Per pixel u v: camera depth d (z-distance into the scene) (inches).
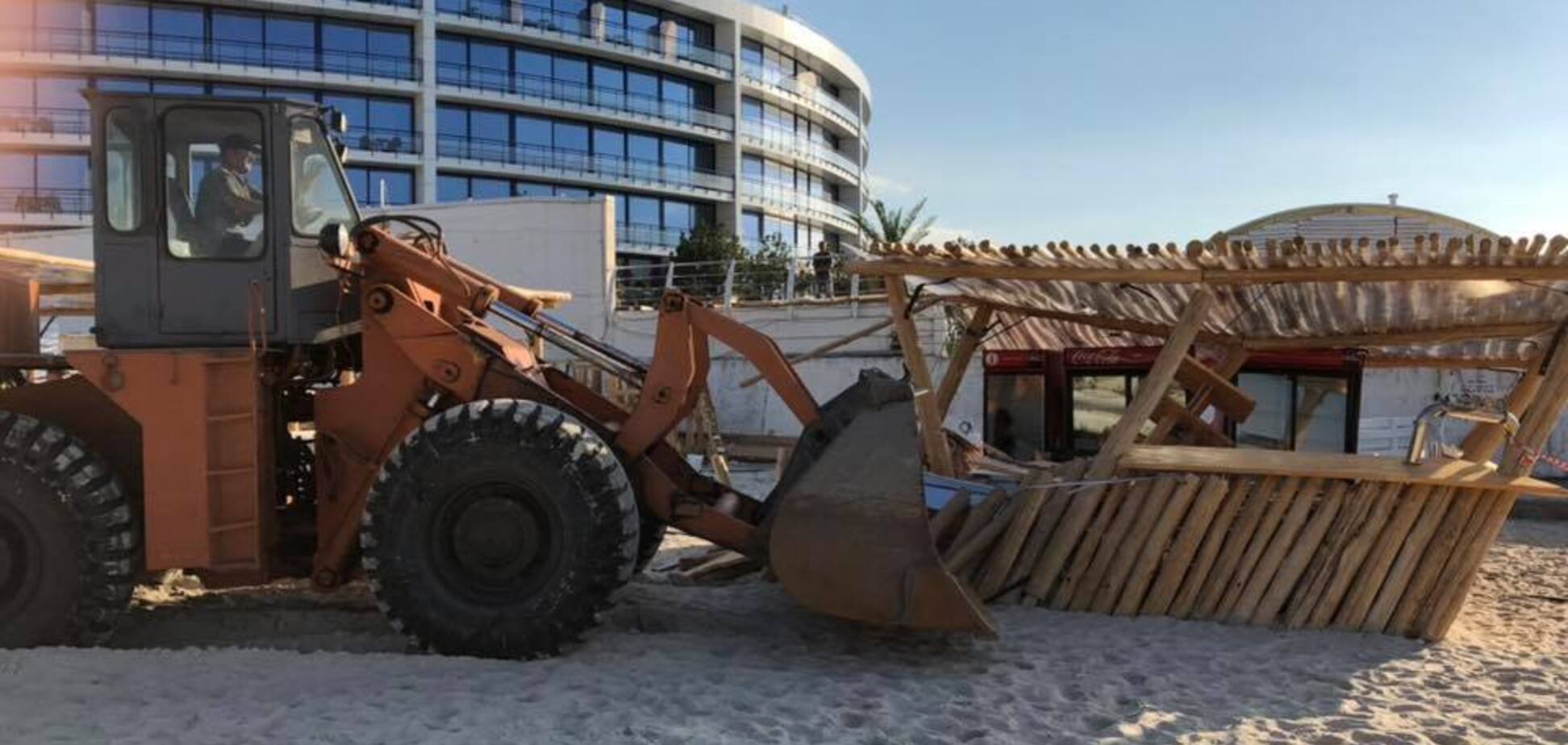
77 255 809.5
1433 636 219.5
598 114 2098.9
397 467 201.2
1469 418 220.8
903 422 205.0
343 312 223.6
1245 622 227.8
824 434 222.8
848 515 198.2
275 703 172.4
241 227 212.8
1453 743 161.9
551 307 293.4
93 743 152.8
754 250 2229.3
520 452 198.2
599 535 198.7
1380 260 225.6
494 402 203.2
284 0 1823.3
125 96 210.5
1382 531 223.5
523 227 848.3
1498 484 213.3
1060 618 232.1
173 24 1811.0
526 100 2012.8
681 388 222.1
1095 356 365.4
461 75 1958.7
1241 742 161.3
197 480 201.8
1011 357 384.2
